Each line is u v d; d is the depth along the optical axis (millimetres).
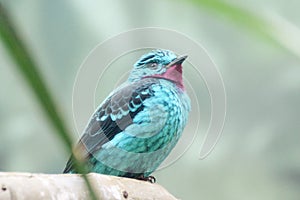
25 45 1781
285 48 2012
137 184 6441
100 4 16734
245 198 20781
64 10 17016
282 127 21297
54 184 4922
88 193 2020
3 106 18266
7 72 17094
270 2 17125
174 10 16734
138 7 16578
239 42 19891
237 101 21156
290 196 20875
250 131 21156
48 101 1790
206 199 20094
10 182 4750
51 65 16500
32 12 17000
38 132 18328
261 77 20641
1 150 18547
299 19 17156
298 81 21234
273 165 21109
